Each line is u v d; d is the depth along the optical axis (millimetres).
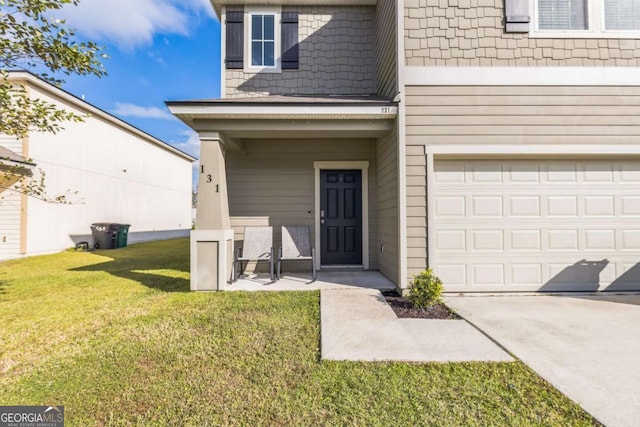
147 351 2520
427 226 4246
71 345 2645
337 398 1913
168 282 4914
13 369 2277
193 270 4371
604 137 4266
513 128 4258
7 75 3418
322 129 4582
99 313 3418
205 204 4477
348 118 4508
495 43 4277
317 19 6199
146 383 2086
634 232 4398
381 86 5477
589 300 4000
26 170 7641
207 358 2408
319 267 5863
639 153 4258
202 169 4512
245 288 4465
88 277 5340
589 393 1932
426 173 4262
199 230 4414
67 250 9383
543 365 2271
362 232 5930
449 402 1869
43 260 7496
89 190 10328
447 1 4289
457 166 4414
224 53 6121
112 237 10109
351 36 6199
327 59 6176
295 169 5891
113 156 11555
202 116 4422
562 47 4293
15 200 8070
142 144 13547
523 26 4266
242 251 5395
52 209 8938
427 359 2365
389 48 4863
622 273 4367
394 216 4582
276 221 5859
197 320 3182
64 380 2129
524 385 2027
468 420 1719
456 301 3969
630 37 4293
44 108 3648
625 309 3600
